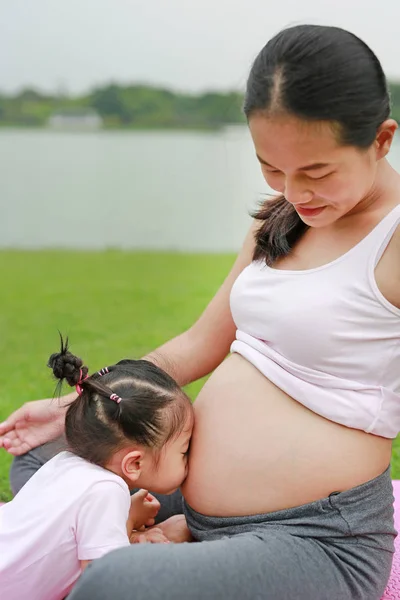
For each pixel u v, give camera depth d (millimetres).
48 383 3971
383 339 1643
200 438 1790
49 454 2031
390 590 1822
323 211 1583
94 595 1414
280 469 1648
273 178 1584
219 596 1450
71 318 5703
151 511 1953
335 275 1681
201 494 1750
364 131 1481
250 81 1536
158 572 1434
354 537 1615
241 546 1525
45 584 1653
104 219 11234
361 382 1666
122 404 1745
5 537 1677
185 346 2129
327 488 1625
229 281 2104
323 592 1546
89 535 1627
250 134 1553
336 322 1649
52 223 11047
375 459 1656
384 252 1645
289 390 1693
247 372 1780
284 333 1710
